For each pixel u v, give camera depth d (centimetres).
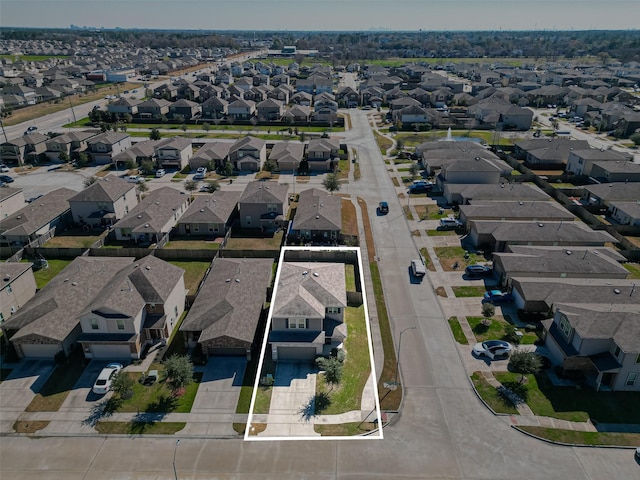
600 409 4050
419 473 3475
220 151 10412
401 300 5572
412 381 4369
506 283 5750
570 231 6594
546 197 8031
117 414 3991
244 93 17012
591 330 4291
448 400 4156
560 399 4153
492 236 6750
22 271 5366
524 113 13700
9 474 3462
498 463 3562
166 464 3541
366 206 8250
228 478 3431
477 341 4897
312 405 4094
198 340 4569
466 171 8738
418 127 13500
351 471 3488
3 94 16225
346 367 4506
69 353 4647
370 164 10538
